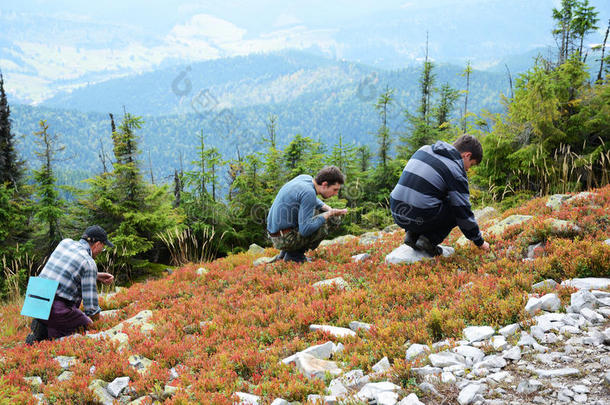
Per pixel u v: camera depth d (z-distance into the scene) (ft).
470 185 42.09
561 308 11.91
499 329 11.62
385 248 22.29
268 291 18.72
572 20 57.52
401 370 10.16
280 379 10.95
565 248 14.74
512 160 37.86
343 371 10.95
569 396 8.16
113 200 62.90
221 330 15.01
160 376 12.07
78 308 17.44
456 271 16.63
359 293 15.71
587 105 36.86
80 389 11.64
